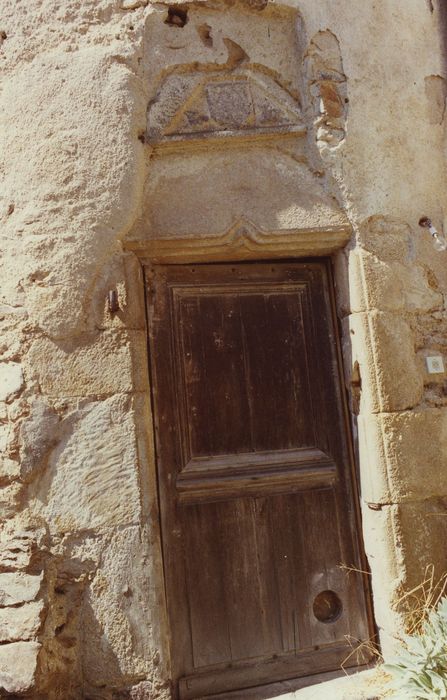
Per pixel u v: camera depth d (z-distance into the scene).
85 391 2.76
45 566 2.62
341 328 3.17
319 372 3.16
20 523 2.70
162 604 2.73
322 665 2.95
